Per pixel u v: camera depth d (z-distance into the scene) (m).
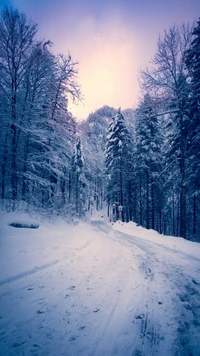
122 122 25.83
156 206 25.62
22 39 11.51
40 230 9.41
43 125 13.75
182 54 12.42
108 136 29.97
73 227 14.27
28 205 12.16
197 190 13.48
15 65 11.84
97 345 2.13
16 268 4.47
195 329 2.44
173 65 12.47
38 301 3.12
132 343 2.17
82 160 27.12
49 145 14.22
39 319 2.61
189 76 12.25
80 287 3.72
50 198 14.13
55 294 3.39
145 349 2.08
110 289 3.66
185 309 2.93
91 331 2.38
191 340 2.23
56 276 4.28
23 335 2.27
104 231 15.55
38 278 4.11
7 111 11.92
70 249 6.98
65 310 2.86
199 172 13.03
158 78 12.85
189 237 20.77
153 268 5.04
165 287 3.76
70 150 15.66
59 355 1.96
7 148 13.37
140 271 4.77
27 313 2.75
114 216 29.48
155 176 20.94
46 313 2.76
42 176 14.83
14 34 11.26
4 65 11.59
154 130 21.44
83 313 2.79
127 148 26.05
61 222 14.04
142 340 2.22
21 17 11.38
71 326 2.47
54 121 13.69
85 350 2.04
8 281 3.83
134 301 3.18
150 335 2.31
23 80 12.20
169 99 12.71
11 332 2.31
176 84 12.43
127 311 2.87
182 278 4.28
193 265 5.39
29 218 10.43
